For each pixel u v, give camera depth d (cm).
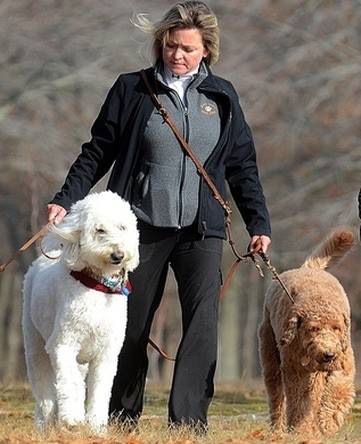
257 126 3725
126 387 1219
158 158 1190
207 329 1198
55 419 1228
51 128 3488
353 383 1277
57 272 1179
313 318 1249
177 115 1193
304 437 1165
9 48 3472
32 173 3431
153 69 1209
